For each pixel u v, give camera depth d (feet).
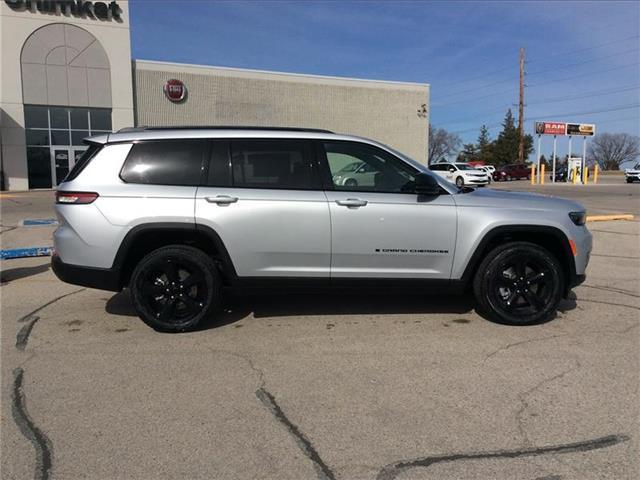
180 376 13.29
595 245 33.63
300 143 16.67
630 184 124.57
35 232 38.47
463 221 16.61
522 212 16.81
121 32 103.19
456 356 14.57
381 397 12.14
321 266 16.47
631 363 14.06
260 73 121.39
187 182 16.26
